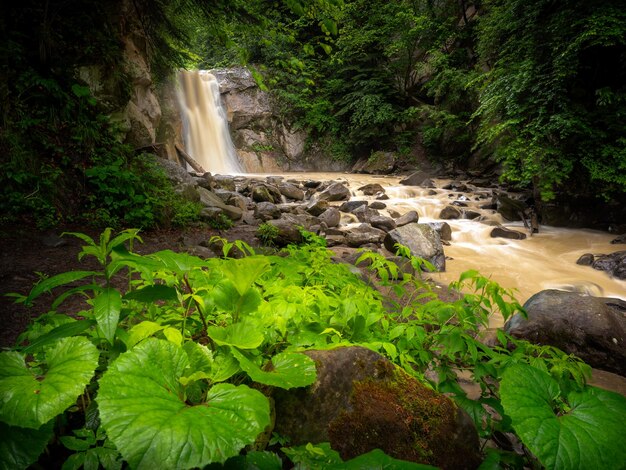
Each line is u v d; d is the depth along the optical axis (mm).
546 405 1151
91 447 1109
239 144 20422
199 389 1085
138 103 10305
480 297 2221
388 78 21141
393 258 6523
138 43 10180
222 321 1647
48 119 6570
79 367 965
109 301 1086
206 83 19141
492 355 2012
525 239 8828
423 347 2246
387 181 16688
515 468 1462
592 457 989
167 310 1737
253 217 9070
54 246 5434
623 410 1138
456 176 17375
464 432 1533
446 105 18516
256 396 970
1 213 5645
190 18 9688
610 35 7859
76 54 7648
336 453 1157
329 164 22188
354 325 1938
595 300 3900
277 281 2090
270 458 1071
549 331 3664
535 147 8992
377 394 1478
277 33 6496
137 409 831
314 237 4887
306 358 1291
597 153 8609
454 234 9219
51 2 7117
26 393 884
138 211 6719
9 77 6223
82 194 6609
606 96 8125
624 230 8789
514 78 9477
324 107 22062
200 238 7004
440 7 19219
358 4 20406
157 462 741
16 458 876
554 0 9062
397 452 1380
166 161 8977
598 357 3521
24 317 3584
